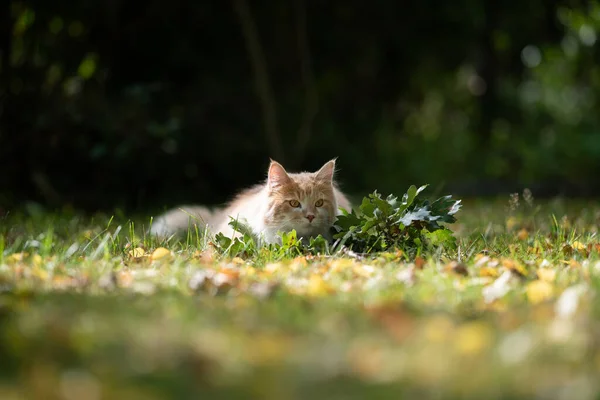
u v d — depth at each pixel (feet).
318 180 30.48
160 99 60.49
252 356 14.20
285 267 24.35
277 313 17.54
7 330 15.29
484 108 85.87
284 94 69.31
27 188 53.72
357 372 13.52
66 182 54.24
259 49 62.23
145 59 62.28
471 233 34.12
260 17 66.74
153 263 25.35
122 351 14.25
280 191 29.78
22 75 57.00
